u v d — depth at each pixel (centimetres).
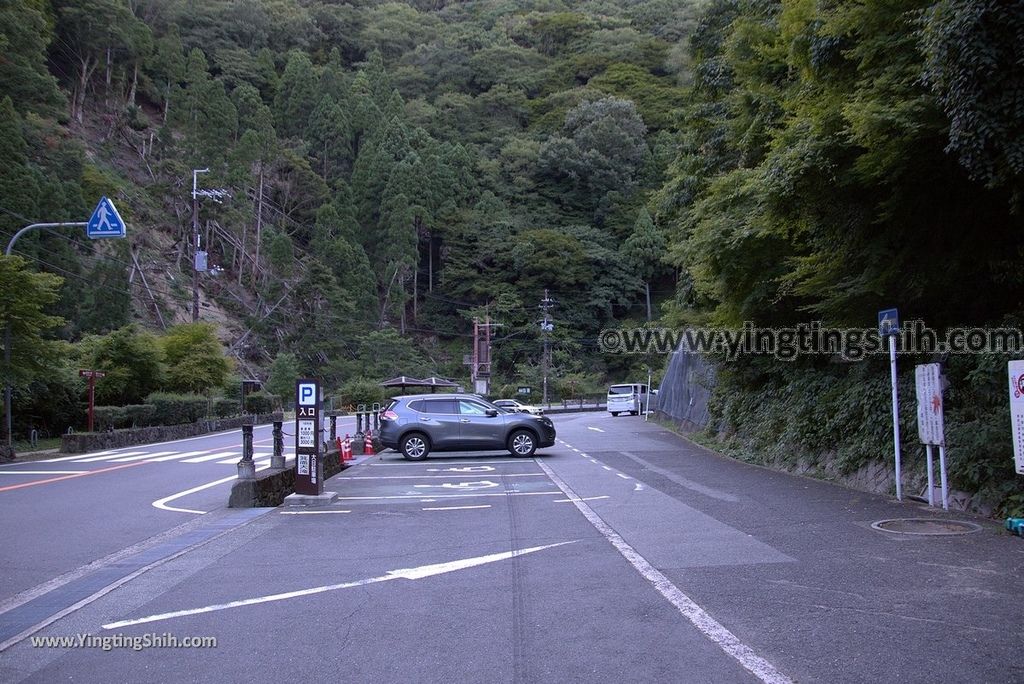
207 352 4141
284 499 1262
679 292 2670
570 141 8550
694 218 1831
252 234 6950
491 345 7600
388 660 521
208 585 734
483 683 475
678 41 9844
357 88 8838
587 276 7894
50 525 1095
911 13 928
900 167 981
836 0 1056
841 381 1488
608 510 1134
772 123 1552
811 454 1525
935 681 458
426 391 6056
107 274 4488
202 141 6450
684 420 3075
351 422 4066
